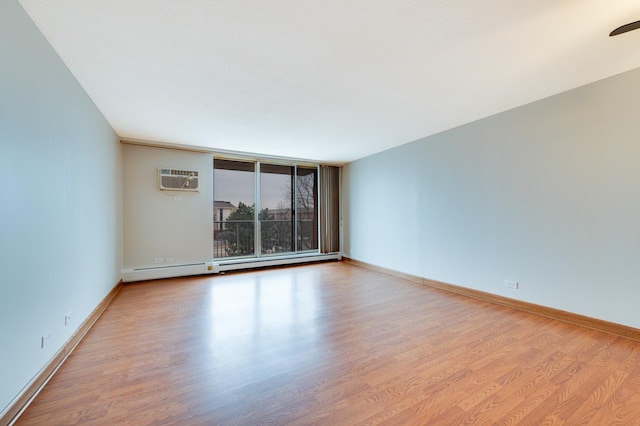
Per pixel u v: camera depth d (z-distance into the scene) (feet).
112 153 12.91
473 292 12.84
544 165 10.37
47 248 6.53
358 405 5.58
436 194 14.60
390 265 17.66
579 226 9.52
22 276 5.53
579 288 9.54
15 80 5.32
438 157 14.44
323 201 21.81
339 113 11.48
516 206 11.23
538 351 7.75
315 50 7.09
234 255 19.08
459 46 6.98
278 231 20.71
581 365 7.02
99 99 9.82
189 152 16.93
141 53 7.14
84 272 8.96
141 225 15.53
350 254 21.59
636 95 8.30
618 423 5.08
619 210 8.67
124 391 5.99
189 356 7.52
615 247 8.75
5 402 4.99
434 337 8.69
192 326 9.55
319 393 5.96
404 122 12.73
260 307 11.47
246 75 8.30
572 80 8.94
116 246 13.56
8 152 5.12
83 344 8.19
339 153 18.83
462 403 5.63
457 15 5.85
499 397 5.82
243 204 19.42
